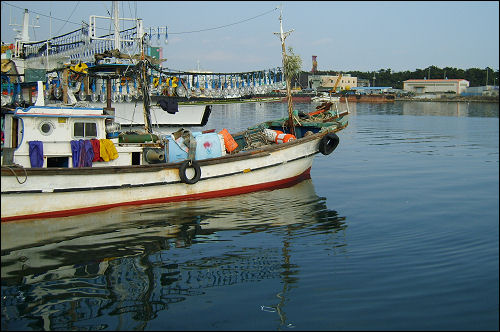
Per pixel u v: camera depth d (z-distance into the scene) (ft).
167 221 37.29
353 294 24.20
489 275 26.02
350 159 71.92
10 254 30.09
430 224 36.17
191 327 21.31
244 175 46.44
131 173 39.75
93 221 36.83
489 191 48.11
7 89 71.31
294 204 43.04
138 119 83.61
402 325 20.98
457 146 88.94
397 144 92.07
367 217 38.55
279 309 22.79
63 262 28.91
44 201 36.22
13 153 36.47
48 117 37.96
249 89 77.30
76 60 93.25
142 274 27.22
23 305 23.41
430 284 25.11
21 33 115.65
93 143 39.45
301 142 50.26
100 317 22.30
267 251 30.83
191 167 42.80
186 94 79.66
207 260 29.27
